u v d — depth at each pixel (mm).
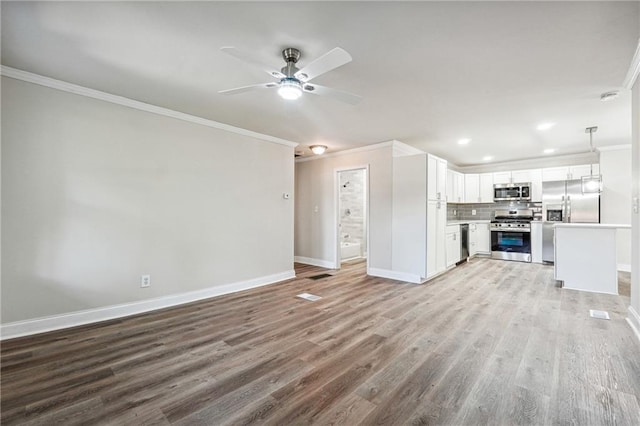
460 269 5578
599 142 4953
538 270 5465
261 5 1717
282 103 3244
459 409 1679
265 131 4363
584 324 2877
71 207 2844
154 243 3387
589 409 1664
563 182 5883
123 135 3160
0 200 2504
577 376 1991
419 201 4629
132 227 3223
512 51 2193
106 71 2557
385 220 5035
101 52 2258
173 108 3426
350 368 2121
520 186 6520
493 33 1975
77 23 1896
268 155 4641
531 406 1695
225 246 4059
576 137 4609
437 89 2855
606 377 1976
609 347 2396
